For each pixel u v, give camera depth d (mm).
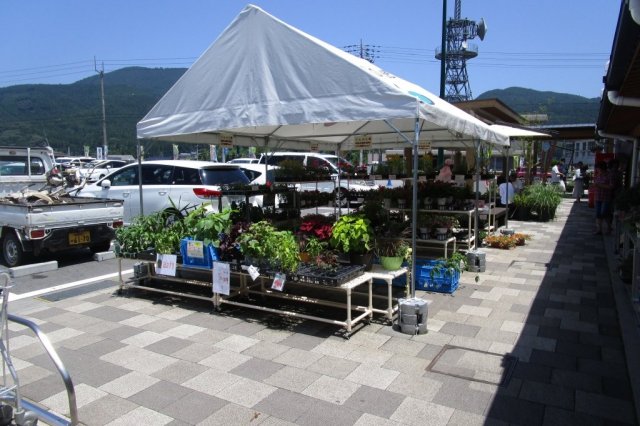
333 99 4785
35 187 10625
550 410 3332
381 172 12383
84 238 8133
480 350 4363
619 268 6852
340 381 3762
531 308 5605
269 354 4293
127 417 3277
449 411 3314
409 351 4340
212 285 5543
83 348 4480
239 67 5352
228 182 9984
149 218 6219
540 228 12453
